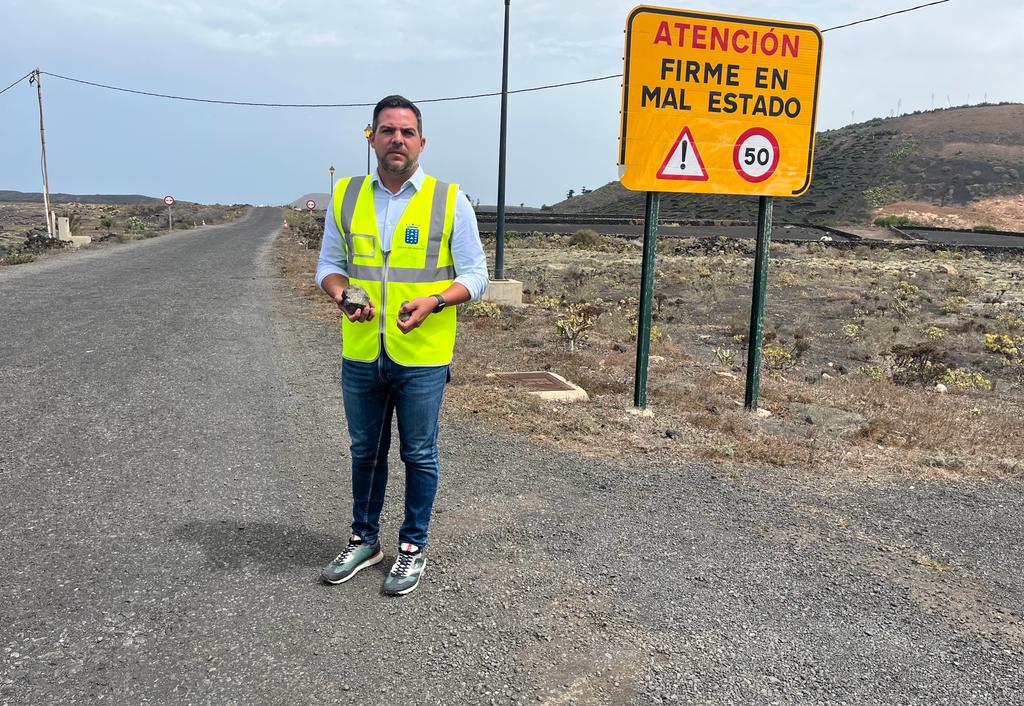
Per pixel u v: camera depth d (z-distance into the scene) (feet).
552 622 8.59
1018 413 23.34
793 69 19.94
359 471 9.43
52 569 9.42
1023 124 355.97
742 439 17.02
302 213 270.26
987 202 284.41
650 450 15.83
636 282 76.13
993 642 8.66
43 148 94.63
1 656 7.51
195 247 89.61
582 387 22.59
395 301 8.68
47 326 29.58
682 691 7.39
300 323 32.86
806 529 11.89
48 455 13.94
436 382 8.91
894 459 16.05
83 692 7.00
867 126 418.51
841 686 7.63
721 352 34.17
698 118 19.45
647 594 9.38
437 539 10.77
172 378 20.89
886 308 61.87
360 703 7.00
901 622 9.01
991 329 54.34
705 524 11.85
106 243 92.17
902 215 274.36
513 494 12.75
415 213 8.59
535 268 90.33
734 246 136.36
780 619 8.92
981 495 13.94
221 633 8.10
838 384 28.14
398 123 8.17
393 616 8.60
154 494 12.12
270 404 18.40
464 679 7.44
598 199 431.84
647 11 18.81
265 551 10.18
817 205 302.04
